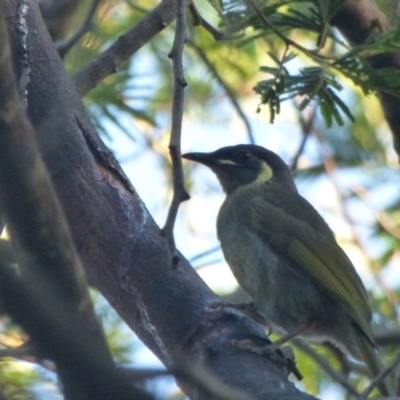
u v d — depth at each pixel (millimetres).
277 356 7734
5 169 4953
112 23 14672
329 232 12180
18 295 4008
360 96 15375
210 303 8234
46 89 8828
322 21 10016
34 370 8453
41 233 5070
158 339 8188
